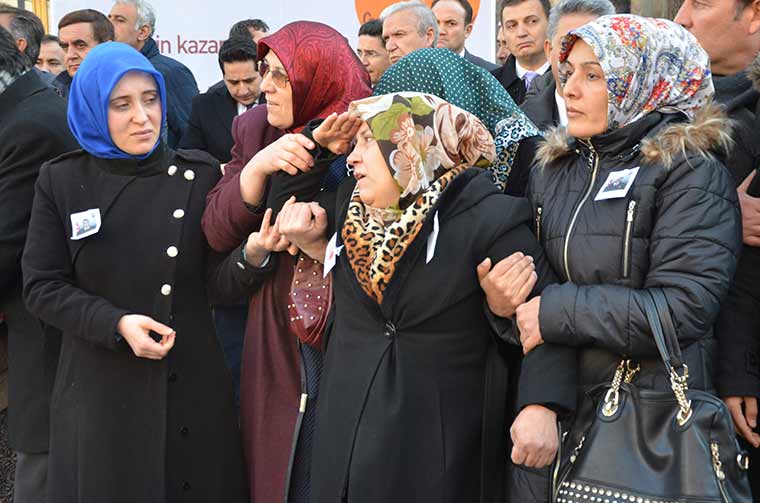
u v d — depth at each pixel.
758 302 2.68
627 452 2.33
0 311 3.50
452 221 2.61
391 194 2.63
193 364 3.03
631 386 2.39
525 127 3.01
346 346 2.67
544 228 2.57
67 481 3.03
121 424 2.97
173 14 6.82
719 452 2.26
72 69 5.90
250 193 2.91
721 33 2.99
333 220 2.88
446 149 2.64
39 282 3.02
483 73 3.07
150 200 3.05
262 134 3.21
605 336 2.32
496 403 2.65
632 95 2.43
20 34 4.70
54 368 3.41
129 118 3.01
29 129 3.40
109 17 6.29
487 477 2.63
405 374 2.57
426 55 3.04
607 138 2.46
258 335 3.05
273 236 2.82
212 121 5.68
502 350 2.71
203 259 3.10
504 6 5.18
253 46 5.61
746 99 2.86
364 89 3.09
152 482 2.94
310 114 3.06
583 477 2.35
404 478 2.52
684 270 2.30
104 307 2.93
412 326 2.59
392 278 2.56
